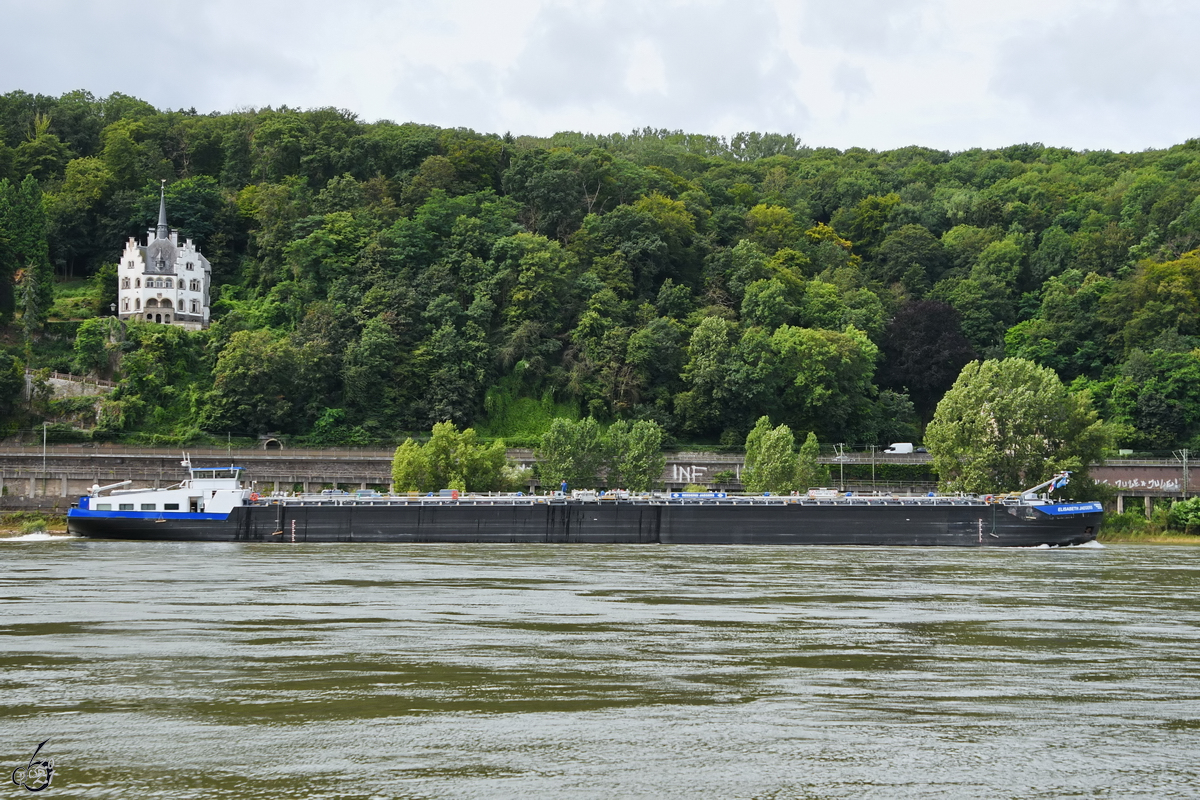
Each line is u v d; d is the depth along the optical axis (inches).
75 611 2812.5
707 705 1898.4
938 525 5255.9
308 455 6737.2
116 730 1738.4
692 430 7741.1
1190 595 3289.9
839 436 7869.1
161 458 6555.1
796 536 5319.9
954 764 1604.3
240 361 7396.7
